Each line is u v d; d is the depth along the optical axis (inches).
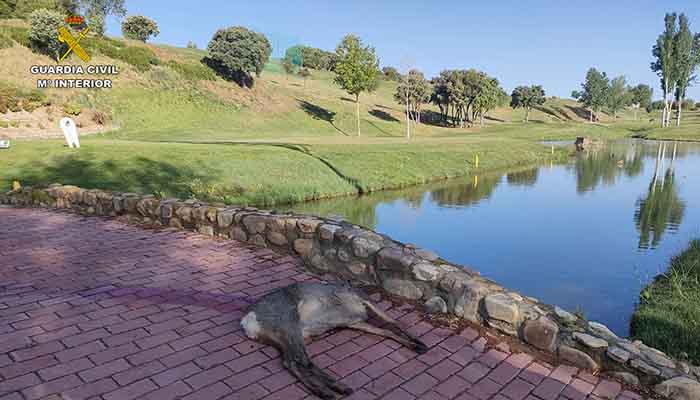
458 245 472.1
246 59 1991.9
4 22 1567.4
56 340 135.3
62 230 259.0
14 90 1131.3
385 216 614.2
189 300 167.6
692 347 227.0
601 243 476.1
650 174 1043.3
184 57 2059.5
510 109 3983.8
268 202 634.2
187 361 127.6
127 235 249.4
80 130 1126.4
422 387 123.2
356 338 148.5
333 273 197.5
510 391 124.2
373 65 1829.5
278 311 139.8
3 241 236.2
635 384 130.2
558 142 2031.3
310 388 116.5
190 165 648.4
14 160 561.3
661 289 325.4
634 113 4431.6
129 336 139.6
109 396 110.1
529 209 666.2
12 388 110.8
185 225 260.5
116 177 554.3
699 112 4222.4
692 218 598.9
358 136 1834.4
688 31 2642.7
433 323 162.2
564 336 140.6
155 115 1469.0
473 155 1220.5
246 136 1398.9
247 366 127.0
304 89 2647.6
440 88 2699.3
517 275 377.1
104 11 2011.6
